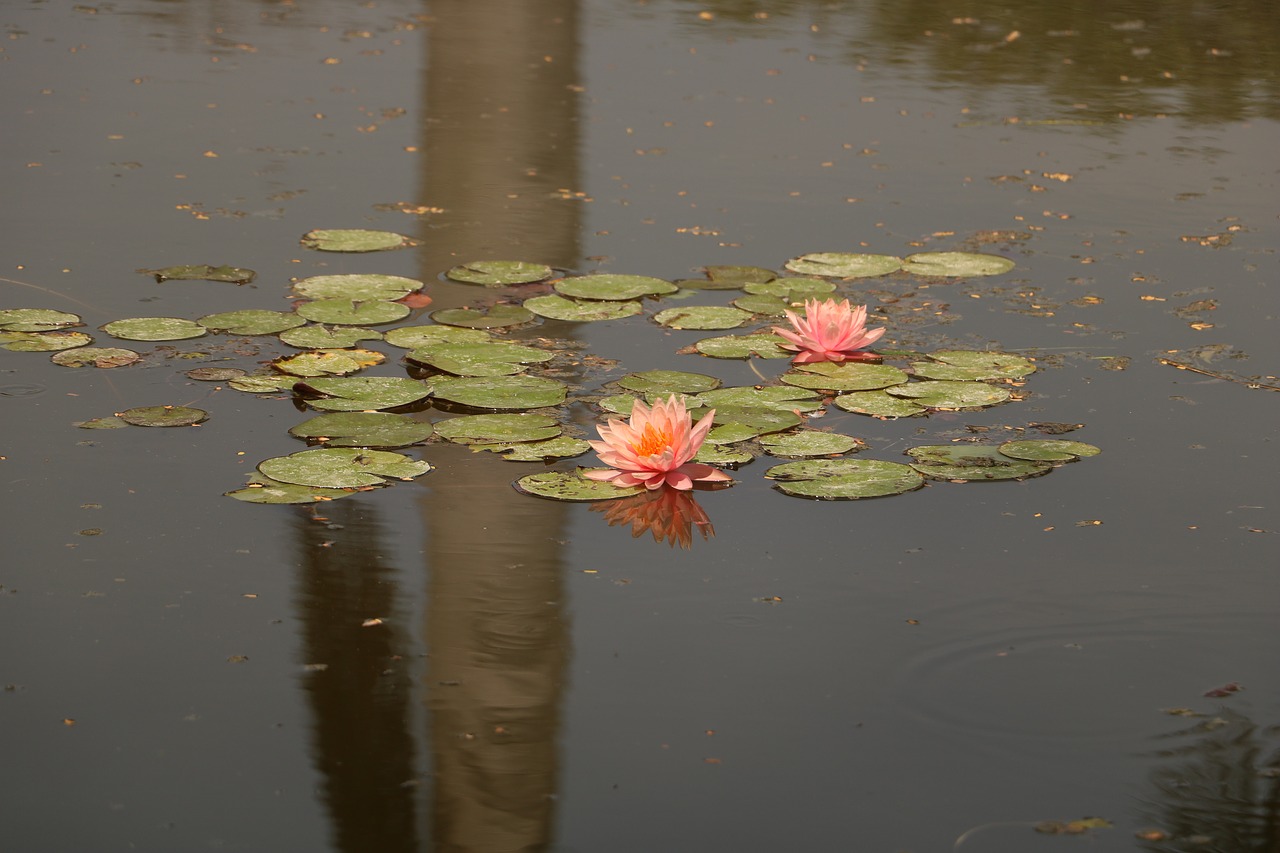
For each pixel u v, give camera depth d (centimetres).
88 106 1020
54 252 700
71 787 294
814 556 406
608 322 622
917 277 696
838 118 1074
